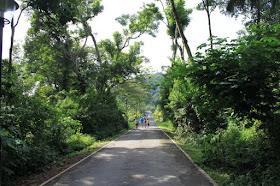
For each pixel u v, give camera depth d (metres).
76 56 28.84
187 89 7.69
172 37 30.59
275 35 5.23
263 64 5.23
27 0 13.83
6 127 6.77
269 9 16.50
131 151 12.04
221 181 6.18
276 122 5.81
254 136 7.57
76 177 6.81
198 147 12.76
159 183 6.06
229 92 5.81
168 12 27.56
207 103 7.05
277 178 5.22
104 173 7.26
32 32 23.50
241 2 13.62
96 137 18.59
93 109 19.52
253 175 6.05
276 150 5.76
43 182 6.36
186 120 16.86
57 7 14.40
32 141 8.34
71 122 11.41
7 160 6.14
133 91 38.91
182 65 6.55
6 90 7.64
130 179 6.48
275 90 5.51
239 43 5.63
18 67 10.50
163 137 20.64
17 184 6.23
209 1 18.78
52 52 28.22
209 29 17.12
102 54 38.38
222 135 9.57
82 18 28.38
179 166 8.19
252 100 5.40
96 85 28.50
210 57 6.13
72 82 29.80
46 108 9.33
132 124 52.88
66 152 11.52
